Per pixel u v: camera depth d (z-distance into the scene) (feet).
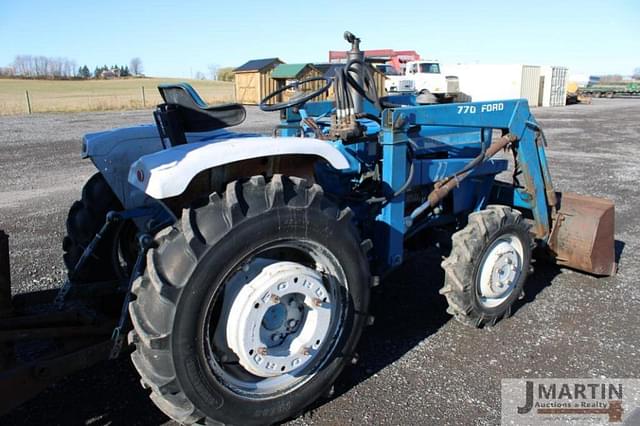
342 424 7.93
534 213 12.88
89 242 10.36
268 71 89.81
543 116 71.61
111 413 8.16
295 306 7.56
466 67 96.94
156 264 6.49
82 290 9.02
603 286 13.21
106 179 10.03
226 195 6.80
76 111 70.64
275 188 6.97
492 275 10.47
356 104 10.30
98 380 9.02
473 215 10.55
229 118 8.15
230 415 7.08
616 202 22.25
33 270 13.85
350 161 10.30
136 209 9.30
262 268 7.16
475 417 8.14
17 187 24.57
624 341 10.48
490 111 11.51
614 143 42.57
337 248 7.63
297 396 7.68
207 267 6.49
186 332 6.47
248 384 7.38
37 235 17.10
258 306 6.96
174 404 6.76
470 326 11.01
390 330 10.87
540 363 9.66
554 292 12.84
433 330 10.87
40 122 55.26
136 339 6.68
